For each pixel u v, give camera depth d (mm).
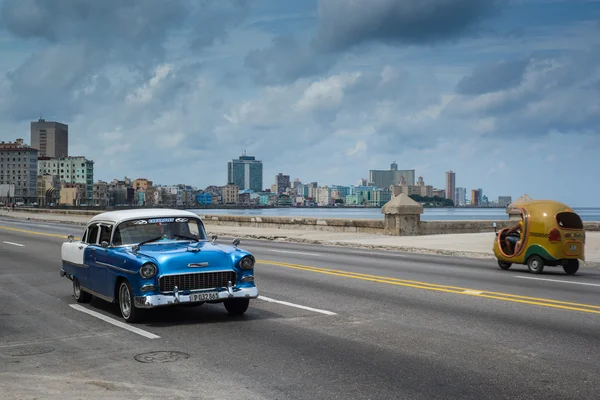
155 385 5926
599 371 6277
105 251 9781
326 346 7457
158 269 8703
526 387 5762
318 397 5516
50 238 29094
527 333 8086
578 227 14742
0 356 7168
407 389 5727
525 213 15109
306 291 12008
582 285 12742
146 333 8336
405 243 23406
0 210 87688
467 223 30188
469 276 14328
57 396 5605
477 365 6531
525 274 14773
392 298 11109
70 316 9719
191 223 10195
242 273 9188
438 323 8805
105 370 6496
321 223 32406
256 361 6793
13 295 12055
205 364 6688
